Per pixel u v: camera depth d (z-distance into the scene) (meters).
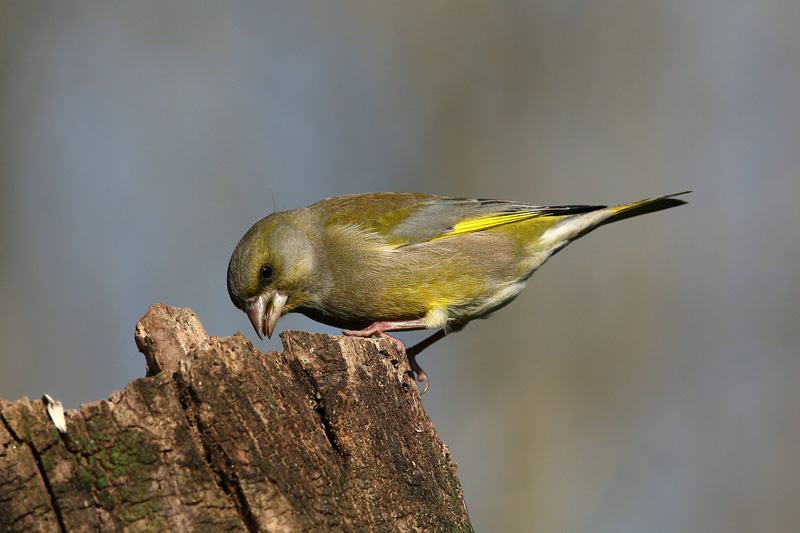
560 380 24.39
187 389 8.13
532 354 24.61
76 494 7.42
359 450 8.92
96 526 7.40
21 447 7.42
